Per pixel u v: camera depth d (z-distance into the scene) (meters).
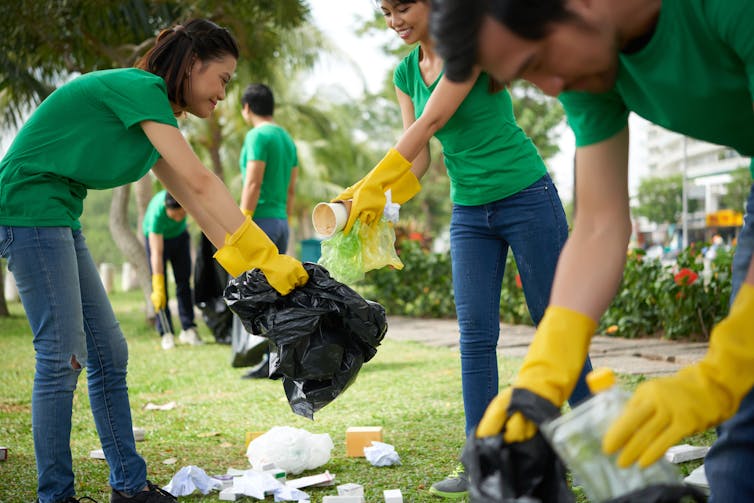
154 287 7.79
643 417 1.32
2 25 9.16
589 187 1.75
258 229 2.61
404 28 2.80
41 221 2.57
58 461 2.64
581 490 2.74
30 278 2.57
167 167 2.88
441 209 39.50
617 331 7.32
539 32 1.29
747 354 1.34
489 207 2.89
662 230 57.12
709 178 46.31
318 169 25.20
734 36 1.40
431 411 4.31
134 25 9.61
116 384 2.77
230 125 21.44
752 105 1.54
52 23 9.07
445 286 10.36
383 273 10.86
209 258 7.09
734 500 1.60
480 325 2.92
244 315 2.62
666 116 1.60
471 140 2.84
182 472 2.99
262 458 3.21
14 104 11.05
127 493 2.74
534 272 2.89
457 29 1.32
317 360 2.56
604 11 1.38
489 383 2.92
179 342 8.39
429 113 2.73
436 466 3.20
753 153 1.71
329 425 4.12
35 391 2.62
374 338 2.62
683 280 6.62
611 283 1.67
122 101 2.56
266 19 10.45
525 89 28.03
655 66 1.49
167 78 2.67
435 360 6.36
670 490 1.31
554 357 1.52
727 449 1.62
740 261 1.67
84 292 2.73
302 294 2.57
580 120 1.75
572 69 1.37
